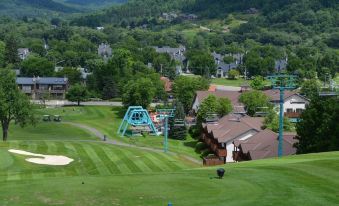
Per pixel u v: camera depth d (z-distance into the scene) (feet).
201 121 365.81
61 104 554.46
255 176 131.03
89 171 209.56
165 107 439.63
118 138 366.22
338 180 125.90
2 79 330.13
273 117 309.42
